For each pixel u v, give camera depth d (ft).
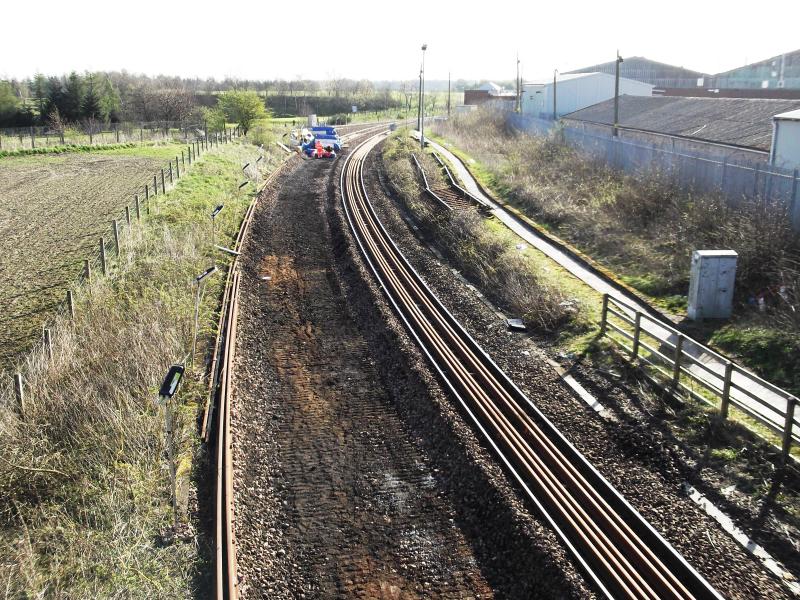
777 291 51.57
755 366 43.68
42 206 92.07
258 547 28.86
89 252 68.39
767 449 34.40
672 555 27.58
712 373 37.50
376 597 26.50
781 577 26.81
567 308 53.93
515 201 96.68
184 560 27.27
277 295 61.67
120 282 56.49
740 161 67.72
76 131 194.49
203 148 139.74
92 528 29.14
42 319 51.55
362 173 134.00
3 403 36.29
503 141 157.28
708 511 30.71
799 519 29.86
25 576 25.68
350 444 37.24
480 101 316.60
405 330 51.13
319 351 49.44
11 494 30.58
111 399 37.65
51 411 36.14
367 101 387.55
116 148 161.38
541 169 107.24
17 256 68.03
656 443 35.76
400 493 32.89
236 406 39.68
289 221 89.86
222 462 33.17
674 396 40.06
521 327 53.06
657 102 146.82
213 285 60.29
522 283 60.18
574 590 25.39
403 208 100.37
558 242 75.41
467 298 60.59
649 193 76.07
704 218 64.18
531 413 39.63
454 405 39.45
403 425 39.01
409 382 43.16
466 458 34.14
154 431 35.47
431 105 418.31
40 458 32.48
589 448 35.88
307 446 37.09
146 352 42.75
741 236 56.39
